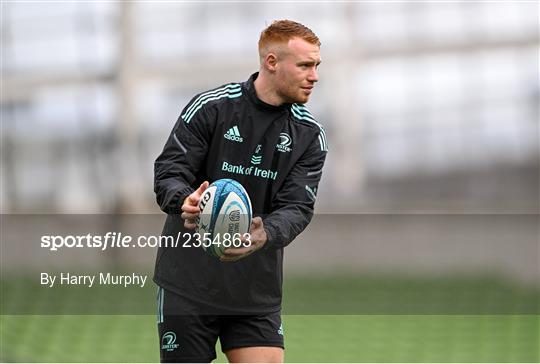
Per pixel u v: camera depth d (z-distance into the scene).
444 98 64.00
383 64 64.56
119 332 33.22
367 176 63.47
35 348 30.12
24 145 64.06
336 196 62.56
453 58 64.06
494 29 63.69
